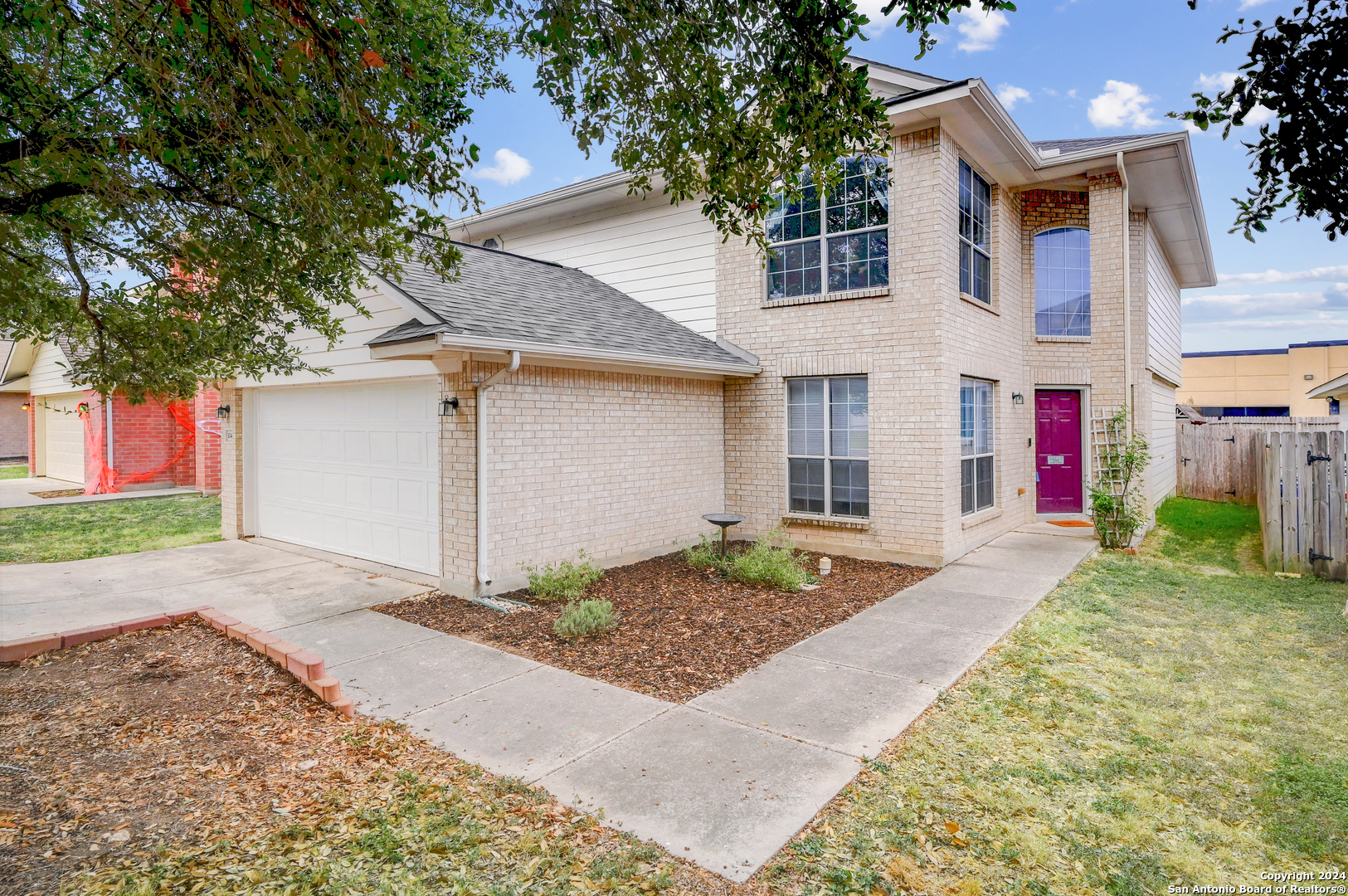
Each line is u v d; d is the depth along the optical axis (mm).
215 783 3734
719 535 10977
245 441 11164
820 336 10039
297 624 6762
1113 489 10305
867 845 3256
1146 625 6684
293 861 3074
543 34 3711
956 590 7977
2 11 3428
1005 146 9766
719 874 3025
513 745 4246
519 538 7914
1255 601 7461
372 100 3492
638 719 4617
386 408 8797
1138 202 11875
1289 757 4113
